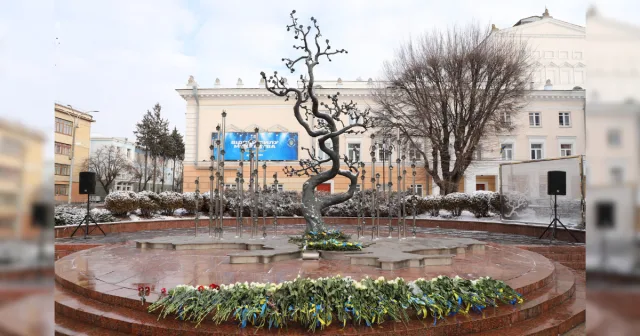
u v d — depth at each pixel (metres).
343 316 4.21
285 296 4.36
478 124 21.66
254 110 29.45
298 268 6.82
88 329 4.68
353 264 7.25
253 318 4.20
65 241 12.10
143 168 50.44
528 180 15.23
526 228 14.28
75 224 13.94
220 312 4.27
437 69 21.70
